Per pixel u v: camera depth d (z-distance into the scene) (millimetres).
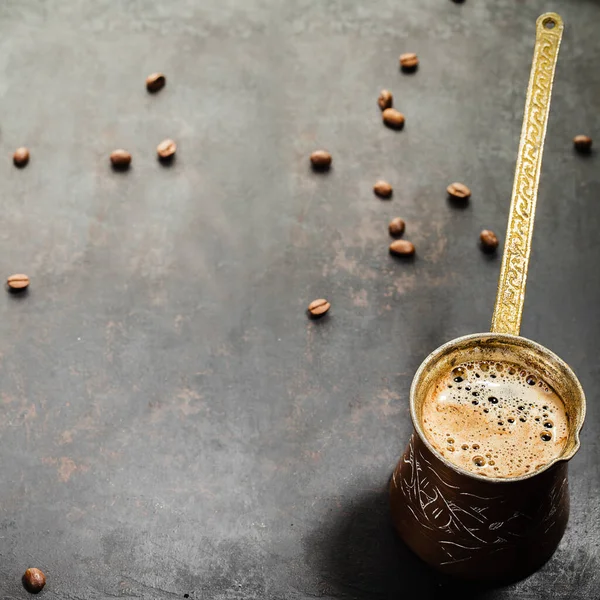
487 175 985
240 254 955
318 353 925
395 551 868
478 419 832
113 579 860
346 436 900
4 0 1040
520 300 850
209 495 882
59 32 1030
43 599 854
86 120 999
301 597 857
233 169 984
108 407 907
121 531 872
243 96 1010
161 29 1033
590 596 856
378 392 913
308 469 891
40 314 935
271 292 943
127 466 890
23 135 994
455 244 960
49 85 1011
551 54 883
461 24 1040
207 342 927
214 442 897
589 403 908
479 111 1008
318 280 948
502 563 834
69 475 886
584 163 987
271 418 904
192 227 964
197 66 1021
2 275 947
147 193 975
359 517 877
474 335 839
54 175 980
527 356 840
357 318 936
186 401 909
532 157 867
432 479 817
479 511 813
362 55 1027
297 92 1012
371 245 959
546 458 820
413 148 994
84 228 963
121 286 944
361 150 993
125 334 929
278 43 1030
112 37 1030
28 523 873
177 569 863
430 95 1014
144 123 999
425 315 937
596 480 885
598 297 941
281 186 979
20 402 907
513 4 1048
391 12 1044
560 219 967
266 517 877
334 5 1045
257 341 928
